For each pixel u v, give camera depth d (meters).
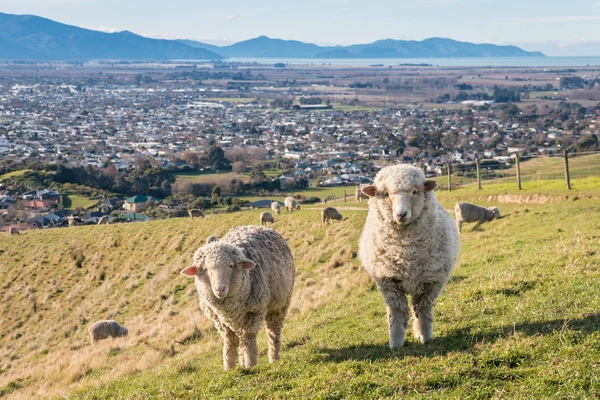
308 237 29.33
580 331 6.58
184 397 7.61
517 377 5.89
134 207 86.50
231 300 7.90
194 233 37.53
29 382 15.53
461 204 22.95
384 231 7.72
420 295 7.94
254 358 8.31
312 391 6.55
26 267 36.19
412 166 7.84
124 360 14.37
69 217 80.50
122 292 28.14
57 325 25.36
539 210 23.25
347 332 9.86
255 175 103.06
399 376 6.41
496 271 11.74
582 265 10.02
